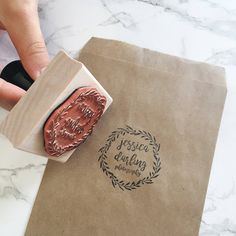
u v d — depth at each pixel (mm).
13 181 277
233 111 284
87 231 261
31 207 272
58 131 234
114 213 262
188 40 303
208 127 274
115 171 269
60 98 222
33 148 236
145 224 260
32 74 259
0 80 262
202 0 313
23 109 224
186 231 259
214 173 274
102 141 274
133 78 281
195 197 263
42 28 306
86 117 242
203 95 278
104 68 282
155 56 286
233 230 266
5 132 231
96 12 311
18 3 264
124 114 277
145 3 313
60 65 220
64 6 312
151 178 266
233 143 278
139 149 272
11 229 268
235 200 270
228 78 294
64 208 264
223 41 303
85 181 268
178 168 268
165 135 273
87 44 286
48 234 261
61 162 267
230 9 312
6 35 306
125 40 304
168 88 279
